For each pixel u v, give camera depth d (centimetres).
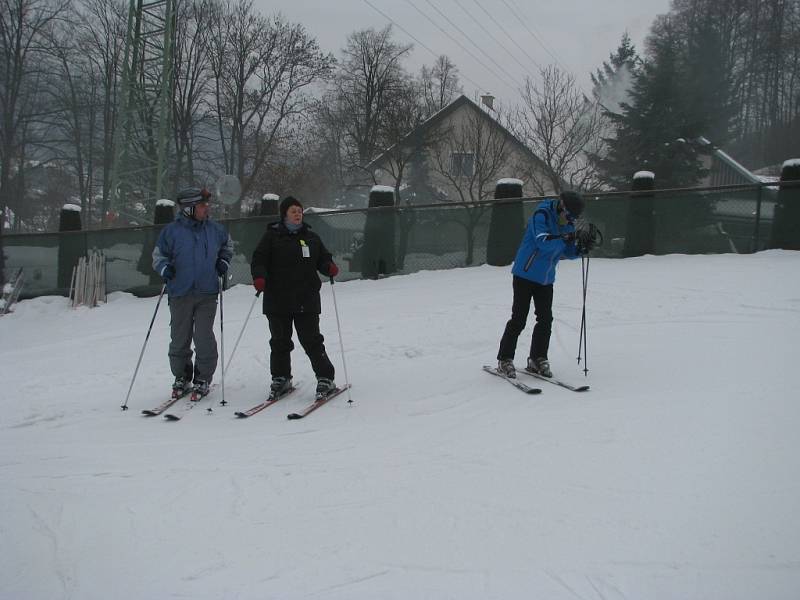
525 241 556
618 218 1248
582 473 360
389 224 1320
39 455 438
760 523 296
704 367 546
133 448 445
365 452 415
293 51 3206
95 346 922
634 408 460
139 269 1431
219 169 3388
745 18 3712
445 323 814
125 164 2684
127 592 271
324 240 1357
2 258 1528
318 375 544
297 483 370
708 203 1187
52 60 3394
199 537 313
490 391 533
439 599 255
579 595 253
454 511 325
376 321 861
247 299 1255
